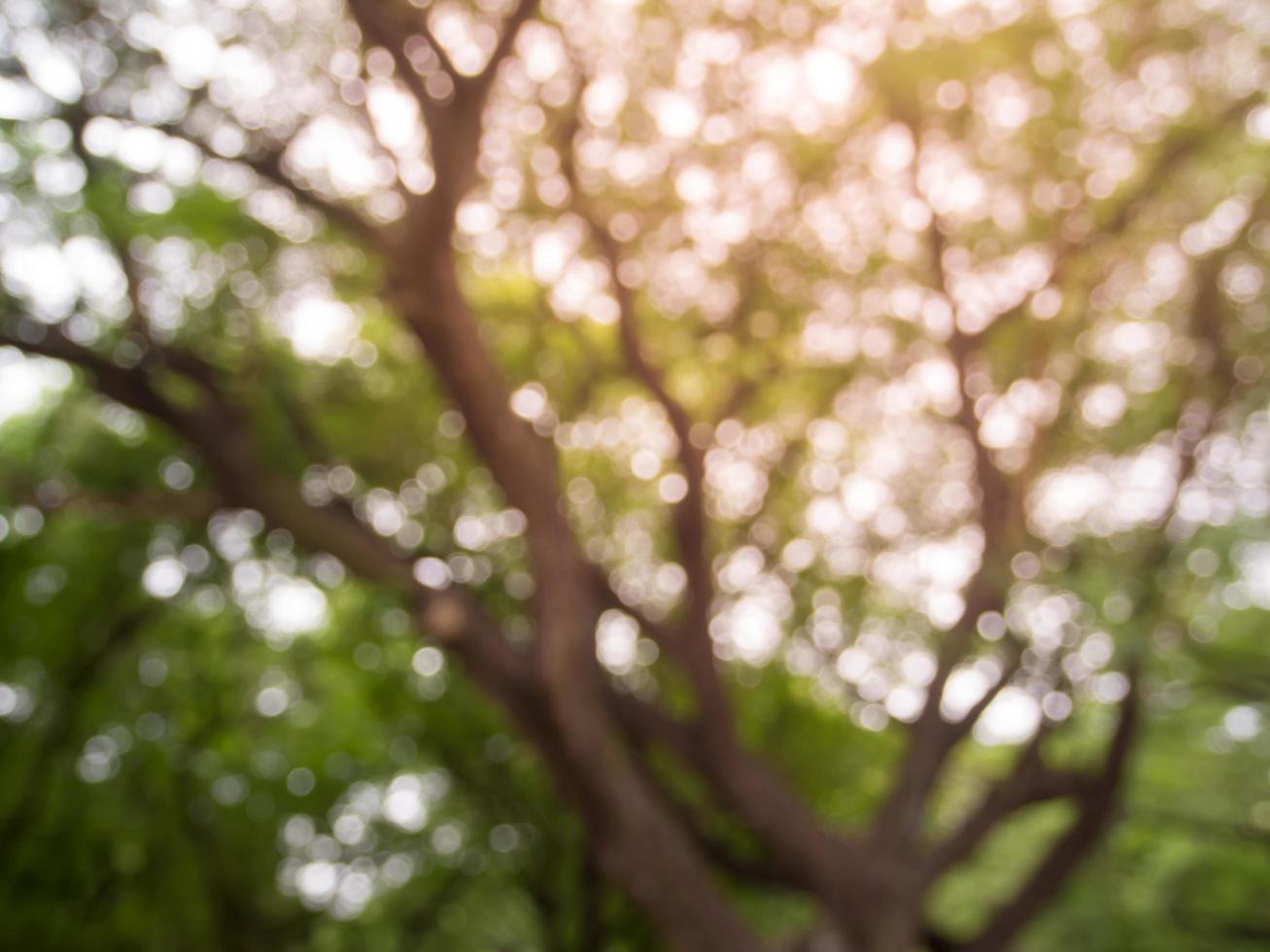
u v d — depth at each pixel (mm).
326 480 13414
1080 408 14125
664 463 16562
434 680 19656
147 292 12172
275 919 20531
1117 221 13703
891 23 13172
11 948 17953
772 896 18703
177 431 11688
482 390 11250
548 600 11430
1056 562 12523
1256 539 11320
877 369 15375
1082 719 14430
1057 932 20078
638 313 14750
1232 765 17000
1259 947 19422
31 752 18156
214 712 19453
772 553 15555
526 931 22781
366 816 21766
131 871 18672
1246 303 13352
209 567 17531
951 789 21500
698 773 13094
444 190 10297
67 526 17859
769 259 14547
